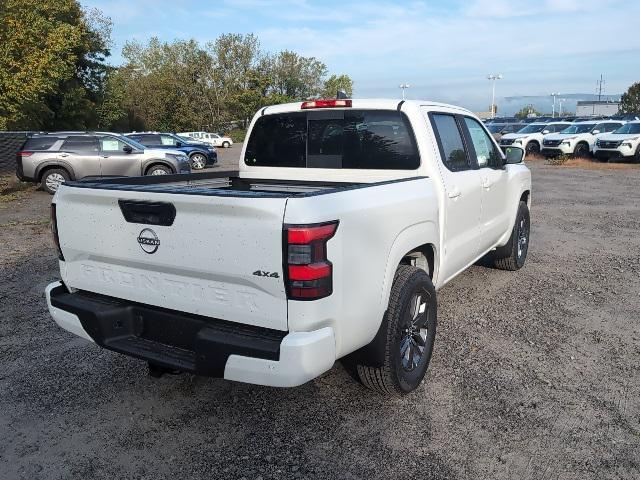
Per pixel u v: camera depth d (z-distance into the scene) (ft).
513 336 15.35
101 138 49.11
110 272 10.85
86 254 11.08
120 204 10.19
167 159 50.55
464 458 9.93
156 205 9.70
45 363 13.92
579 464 9.71
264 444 10.47
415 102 13.97
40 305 18.19
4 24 68.28
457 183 14.46
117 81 164.96
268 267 8.76
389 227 10.62
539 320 16.55
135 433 10.86
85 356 14.33
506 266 21.48
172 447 10.41
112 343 10.61
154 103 203.41
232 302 9.29
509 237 20.29
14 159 65.05
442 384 12.66
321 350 8.92
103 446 10.43
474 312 17.26
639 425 10.90
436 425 11.00
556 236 28.99
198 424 11.18
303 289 8.65
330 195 9.33
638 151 73.82
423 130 13.61
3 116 71.10
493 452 10.09
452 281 20.57
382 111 13.99
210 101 220.02
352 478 9.46
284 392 12.42
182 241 9.52
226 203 8.90
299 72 239.50
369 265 9.98
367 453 10.14
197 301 9.70
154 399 12.17
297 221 8.52
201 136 167.53
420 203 12.07
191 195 9.27
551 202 41.75
